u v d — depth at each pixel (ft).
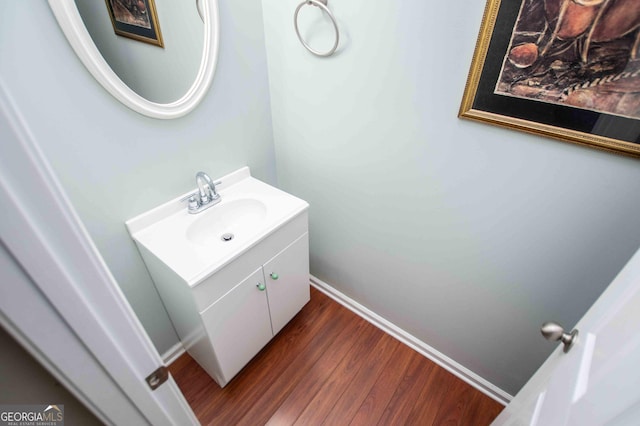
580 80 2.40
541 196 3.04
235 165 4.88
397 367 5.16
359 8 3.27
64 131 2.94
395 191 4.17
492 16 2.55
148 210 3.96
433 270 4.43
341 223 5.21
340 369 5.12
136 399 1.64
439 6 2.81
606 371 1.62
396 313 5.40
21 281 1.04
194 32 3.61
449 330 4.80
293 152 5.18
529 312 3.77
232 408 4.63
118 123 3.29
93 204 3.40
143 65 3.29
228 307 3.90
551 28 2.36
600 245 2.91
